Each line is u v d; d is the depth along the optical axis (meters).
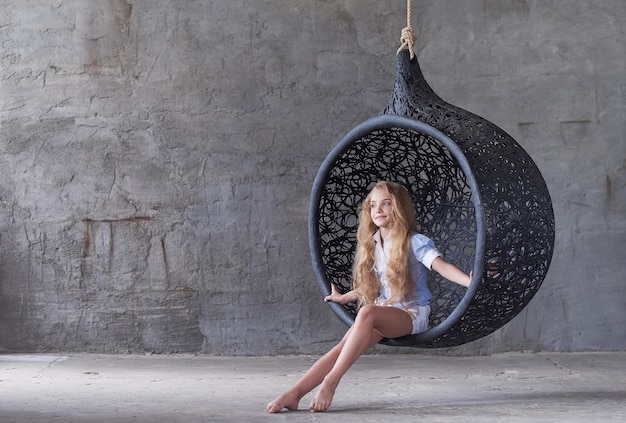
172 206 4.91
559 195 4.98
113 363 4.52
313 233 3.52
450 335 3.20
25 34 4.94
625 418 2.84
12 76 4.93
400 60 3.54
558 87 5.00
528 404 3.18
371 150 3.83
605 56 5.02
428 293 3.34
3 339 4.86
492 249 3.06
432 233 3.87
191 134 4.93
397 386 3.72
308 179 4.94
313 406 2.97
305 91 4.97
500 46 5.01
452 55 5.01
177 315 4.89
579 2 5.03
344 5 5.00
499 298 3.14
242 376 4.05
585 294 4.95
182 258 4.90
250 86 4.96
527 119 4.99
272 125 4.96
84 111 4.93
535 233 3.19
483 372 4.20
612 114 5.00
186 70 4.96
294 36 4.99
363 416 2.88
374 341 3.18
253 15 4.98
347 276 3.67
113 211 4.90
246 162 4.94
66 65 4.94
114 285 4.88
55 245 4.88
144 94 4.94
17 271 4.87
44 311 4.86
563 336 4.93
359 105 4.98
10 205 4.89
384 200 3.33
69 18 4.95
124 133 4.93
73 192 4.90
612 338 4.93
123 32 4.96
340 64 4.99
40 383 3.76
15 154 4.91
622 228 4.96
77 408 3.04
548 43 5.02
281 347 4.89
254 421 2.77
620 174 4.99
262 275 4.91
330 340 4.90
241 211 4.93
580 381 3.88
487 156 3.22
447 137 3.20
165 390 3.55
